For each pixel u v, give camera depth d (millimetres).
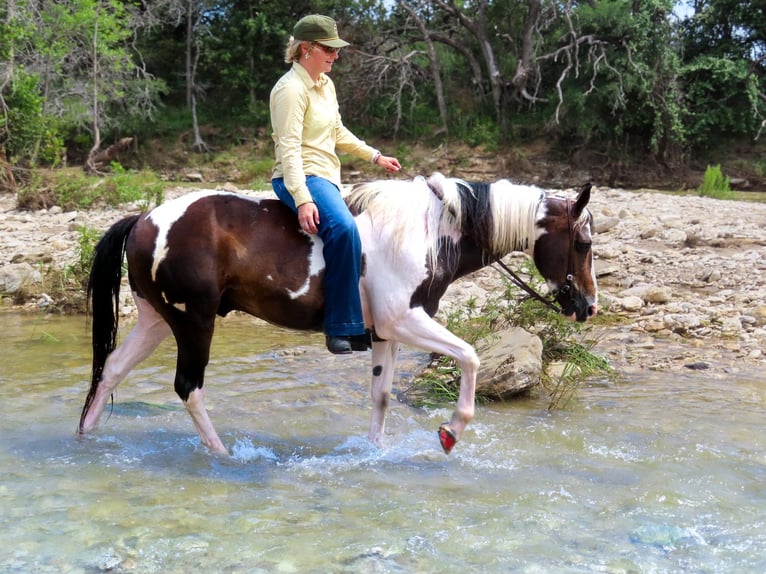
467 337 7020
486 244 4711
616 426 5258
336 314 4348
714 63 31484
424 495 4047
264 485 4180
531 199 4691
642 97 30391
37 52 26734
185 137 35031
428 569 3207
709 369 6801
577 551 3391
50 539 3445
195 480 4223
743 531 3611
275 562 3258
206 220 4402
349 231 4277
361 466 4500
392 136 34156
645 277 10219
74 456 4559
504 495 4051
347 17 34625
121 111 33312
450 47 36438
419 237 4445
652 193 23891
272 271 4395
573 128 31672
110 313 4781
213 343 7852
